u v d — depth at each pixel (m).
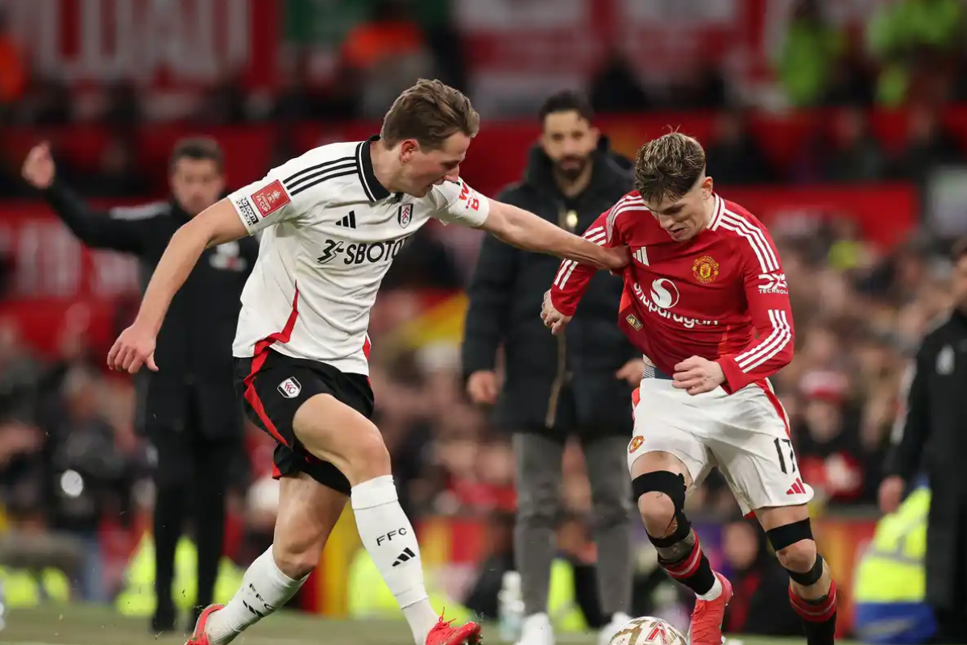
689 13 60.94
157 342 25.72
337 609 35.34
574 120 22.83
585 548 30.92
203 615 18.50
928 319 39.72
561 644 24.52
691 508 33.47
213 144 25.88
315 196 16.91
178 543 25.78
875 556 29.75
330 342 17.66
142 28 64.62
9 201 55.88
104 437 40.91
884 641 29.28
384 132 16.97
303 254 17.34
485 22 62.53
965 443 26.64
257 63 63.91
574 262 19.20
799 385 36.28
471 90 62.03
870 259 44.06
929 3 53.06
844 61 55.38
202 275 25.84
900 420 27.42
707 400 18.61
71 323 50.25
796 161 50.00
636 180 17.97
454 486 37.28
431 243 49.72
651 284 18.83
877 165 48.97
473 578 33.97
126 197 54.59
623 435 23.52
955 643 27.75
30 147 56.47
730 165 49.69
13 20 64.62
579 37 61.88
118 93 60.34
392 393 41.19
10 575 37.09
